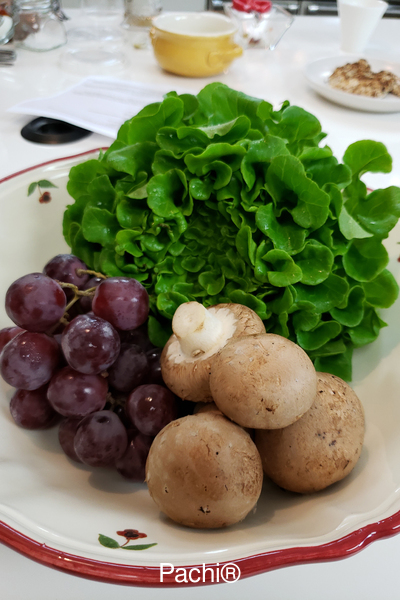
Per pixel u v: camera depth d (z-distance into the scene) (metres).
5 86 0.62
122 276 0.28
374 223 0.29
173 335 0.28
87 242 0.31
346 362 0.29
